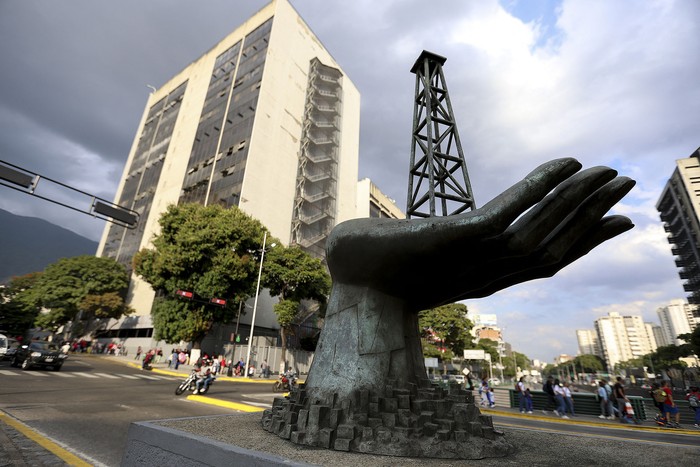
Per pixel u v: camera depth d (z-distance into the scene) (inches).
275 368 1209.4
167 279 998.4
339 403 176.4
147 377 745.0
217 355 1144.2
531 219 159.5
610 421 477.1
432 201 360.8
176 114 2217.0
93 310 1561.3
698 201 2432.3
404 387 183.0
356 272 197.9
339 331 199.0
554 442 201.6
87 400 414.6
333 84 2098.9
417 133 415.2
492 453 160.9
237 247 1020.5
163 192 1907.0
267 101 1652.3
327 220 1835.6
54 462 201.0
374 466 135.3
